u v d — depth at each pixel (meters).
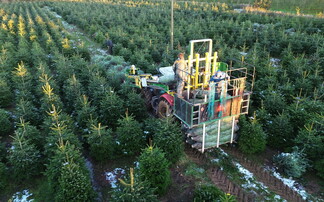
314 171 8.56
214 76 8.31
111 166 8.99
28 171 8.13
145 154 7.56
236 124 9.37
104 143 8.75
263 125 10.12
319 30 23.41
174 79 10.32
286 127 9.45
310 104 10.34
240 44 22.11
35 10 40.25
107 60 18.56
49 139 8.36
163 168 7.43
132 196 6.16
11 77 15.05
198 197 7.12
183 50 19.78
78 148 8.59
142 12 35.94
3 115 10.66
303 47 19.83
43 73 14.27
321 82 13.92
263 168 8.78
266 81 13.17
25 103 11.26
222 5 39.34
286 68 15.80
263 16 31.95
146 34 24.22
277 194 7.72
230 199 6.52
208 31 25.00
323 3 39.97
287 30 25.12
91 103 12.62
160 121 9.27
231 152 9.55
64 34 27.16
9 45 20.23
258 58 16.70
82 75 14.70
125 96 12.73
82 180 6.96
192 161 9.09
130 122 9.19
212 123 8.72
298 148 8.81
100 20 31.67
